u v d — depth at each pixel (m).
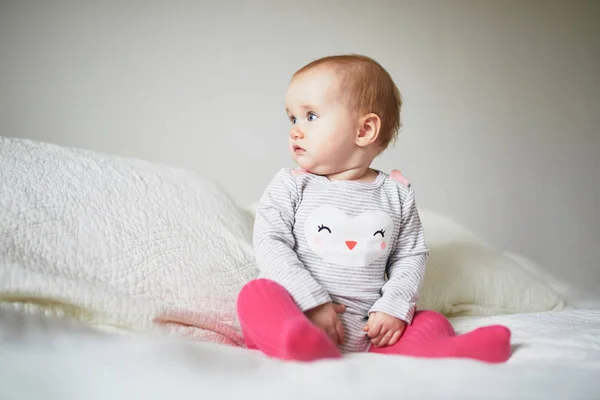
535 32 3.19
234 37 2.79
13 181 1.17
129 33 2.68
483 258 1.74
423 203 3.01
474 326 1.31
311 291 1.10
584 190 3.18
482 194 3.08
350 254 1.19
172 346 0.86
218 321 1.16
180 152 2.72
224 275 1.26
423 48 3.05
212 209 1.47
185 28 2.74
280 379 0.78
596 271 3.01
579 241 3.13
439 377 0.80
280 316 1.00
